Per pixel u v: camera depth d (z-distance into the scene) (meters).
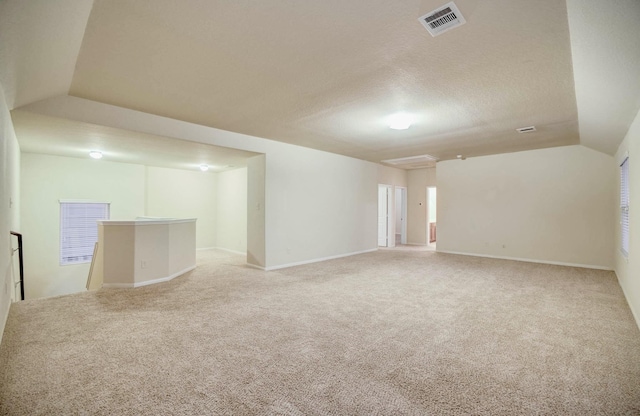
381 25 2.06
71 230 6.22
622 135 4.16
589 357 2.42
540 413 1.76
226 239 8.27
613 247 5.70
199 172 8.34
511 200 6.88
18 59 2.10
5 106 2.73
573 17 1.87
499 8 1.86
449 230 7.85
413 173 9.92
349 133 5.06
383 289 4.37
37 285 5.79
